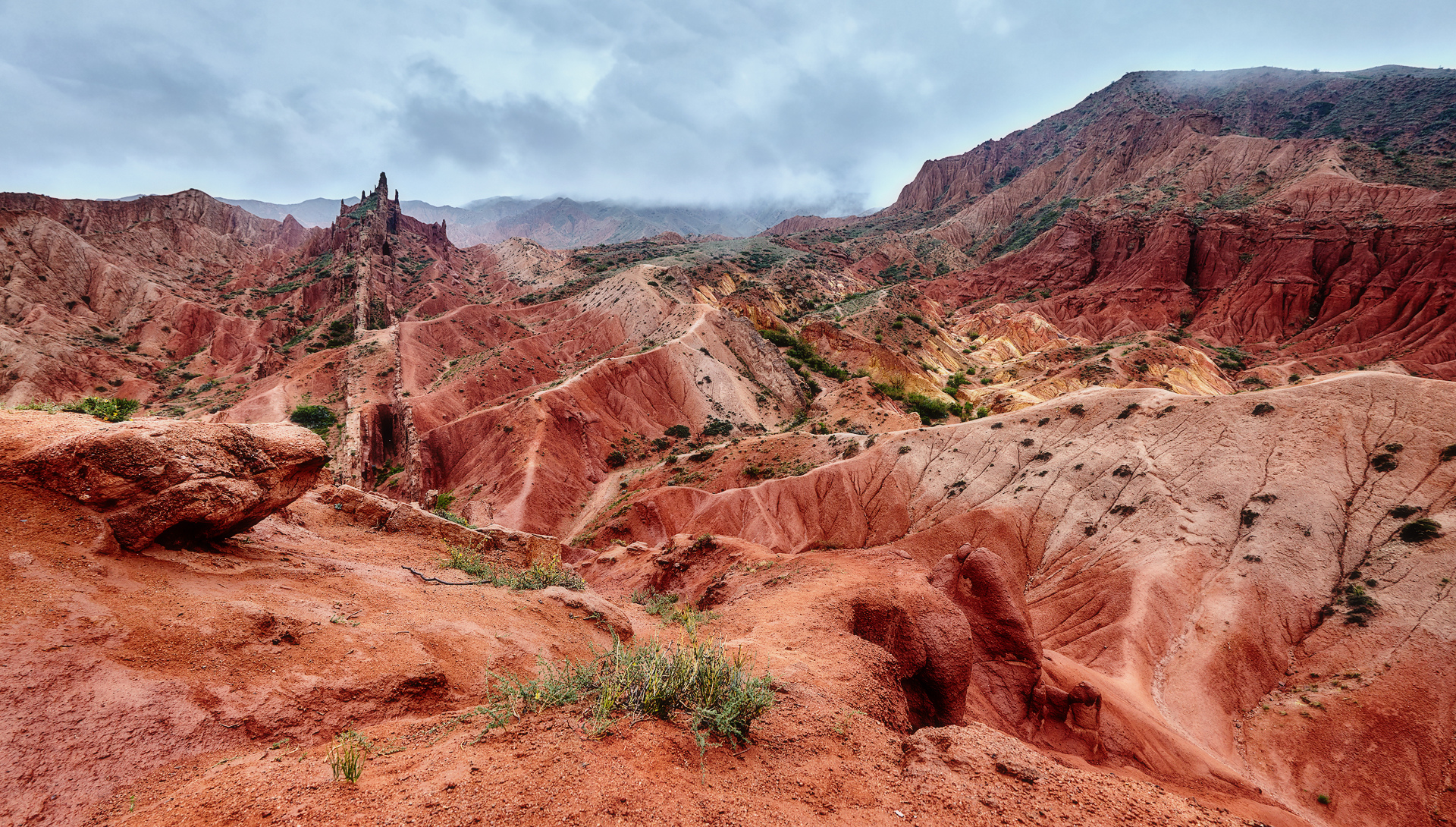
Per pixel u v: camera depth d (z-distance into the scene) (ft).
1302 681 133.08
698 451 279.69
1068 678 101.35
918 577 59.21
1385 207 539.70
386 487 285.64
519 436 296.51
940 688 49.80
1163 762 94.99
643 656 24.36
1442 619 128.67
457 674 30.40
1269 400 191.52
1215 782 95.91
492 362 398.62
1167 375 403.75
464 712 23.57
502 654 33.81
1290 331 514.27
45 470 27.66
